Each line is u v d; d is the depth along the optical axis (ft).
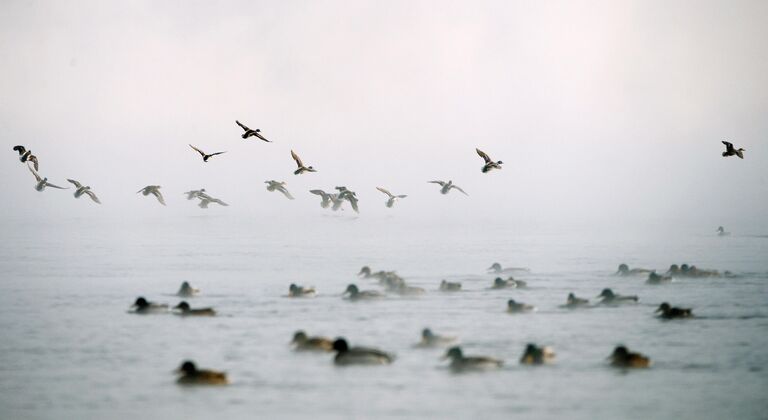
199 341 203.21
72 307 253.44
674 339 204.64
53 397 163.84
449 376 172.24
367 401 158.51
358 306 249.14
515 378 171.94
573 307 244.22
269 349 194.39
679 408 156.25
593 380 170.91
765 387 166.91
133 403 159.63
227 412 153.99
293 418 150.51
